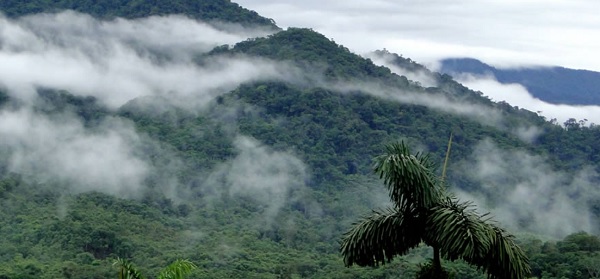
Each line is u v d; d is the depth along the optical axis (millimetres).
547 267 62531
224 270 78188
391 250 12812
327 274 75062
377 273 62250
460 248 11938
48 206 100000
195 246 91125
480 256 11938
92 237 83688
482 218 12539
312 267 81688
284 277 78188
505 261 12188
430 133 143750
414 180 12352
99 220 92062
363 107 148375
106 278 71312
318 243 98875
